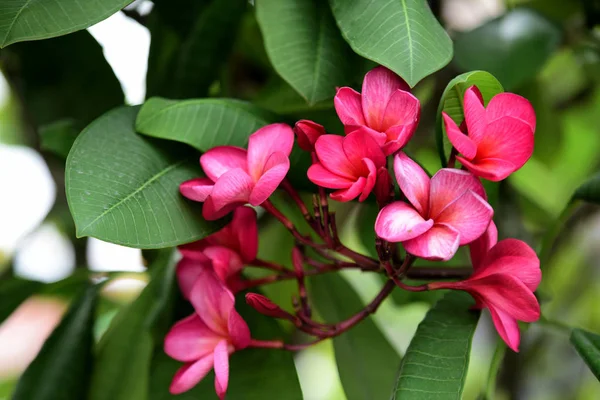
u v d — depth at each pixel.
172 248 0.60
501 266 0.44
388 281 0.48
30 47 0.62
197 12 0.61
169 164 0.49
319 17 0.51
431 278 0.51
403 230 0.42
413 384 0.45
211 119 0.50
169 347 0.48
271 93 0.62
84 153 0.47
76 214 0.44
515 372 0.85
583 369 0.92
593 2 0.69
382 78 0.45
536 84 0.75
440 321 0.48
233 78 0.70
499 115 0.44
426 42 0.45
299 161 0.51
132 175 0.47
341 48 0.51
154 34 0.62
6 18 0.44
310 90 0.50
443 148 0.47
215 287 0.48
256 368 0.53
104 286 0.62
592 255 0.94
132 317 0.62
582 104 0.90
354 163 0.44
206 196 0.46
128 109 0.50
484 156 0.44
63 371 0.59
